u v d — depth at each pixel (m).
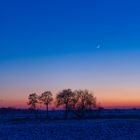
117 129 90.19
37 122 123.81
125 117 140.38
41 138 78.88
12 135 83.19
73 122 115.94
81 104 147.62
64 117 148.12
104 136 80.50
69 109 148.00
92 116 146.88
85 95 148.75
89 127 94.44
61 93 149.12
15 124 114.88
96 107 152.00
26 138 78.94
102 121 115.12
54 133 85.75
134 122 107.06
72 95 148.38
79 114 146.75
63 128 93.81
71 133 85.25
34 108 162.00
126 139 76.56
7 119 146.12
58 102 148.88
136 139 76.44
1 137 80.25
